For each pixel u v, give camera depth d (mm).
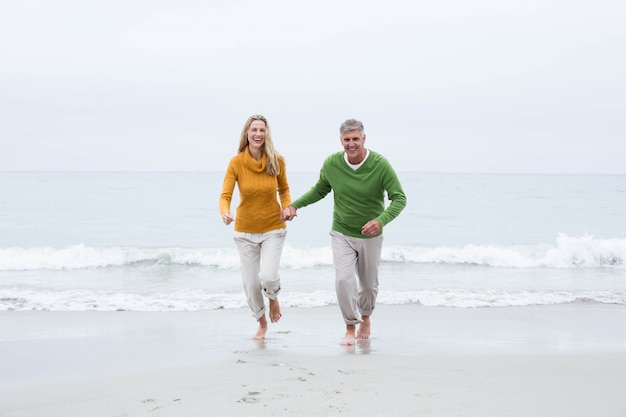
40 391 3723
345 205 4957
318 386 3652
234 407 3225
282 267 11188
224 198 5125
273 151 5102
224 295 8227
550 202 29078
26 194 33469
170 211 24266
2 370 4305
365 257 5082
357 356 4668
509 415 3055
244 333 5805
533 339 5512
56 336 5598
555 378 3883
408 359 4531
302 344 5246
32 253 11688
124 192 35656
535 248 12734
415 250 12391
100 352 4898
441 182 50250
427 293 8336
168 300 7793
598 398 3387
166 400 3416
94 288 8930
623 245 12078
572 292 8469
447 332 5855
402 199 4832
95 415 3178
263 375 3979
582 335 5715
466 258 12109
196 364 4402
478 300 7805
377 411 3117
